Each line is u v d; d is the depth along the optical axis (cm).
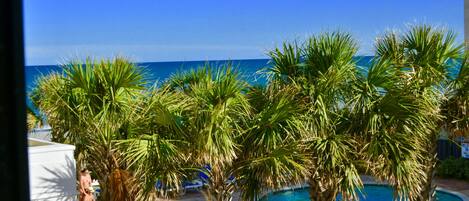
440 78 994
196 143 757
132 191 763
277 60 906
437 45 1002
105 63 853
